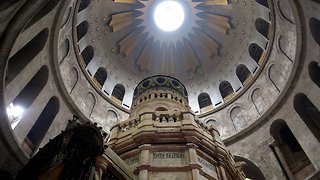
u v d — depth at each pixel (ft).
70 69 72.90
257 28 83.15
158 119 44.19
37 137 56.90
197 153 39.09
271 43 74.74
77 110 68.33
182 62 101.19
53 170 26.43
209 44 97.76
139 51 99.91
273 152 65.82
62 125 63.67
